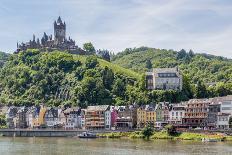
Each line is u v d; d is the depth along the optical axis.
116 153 187.38
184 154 179.62
